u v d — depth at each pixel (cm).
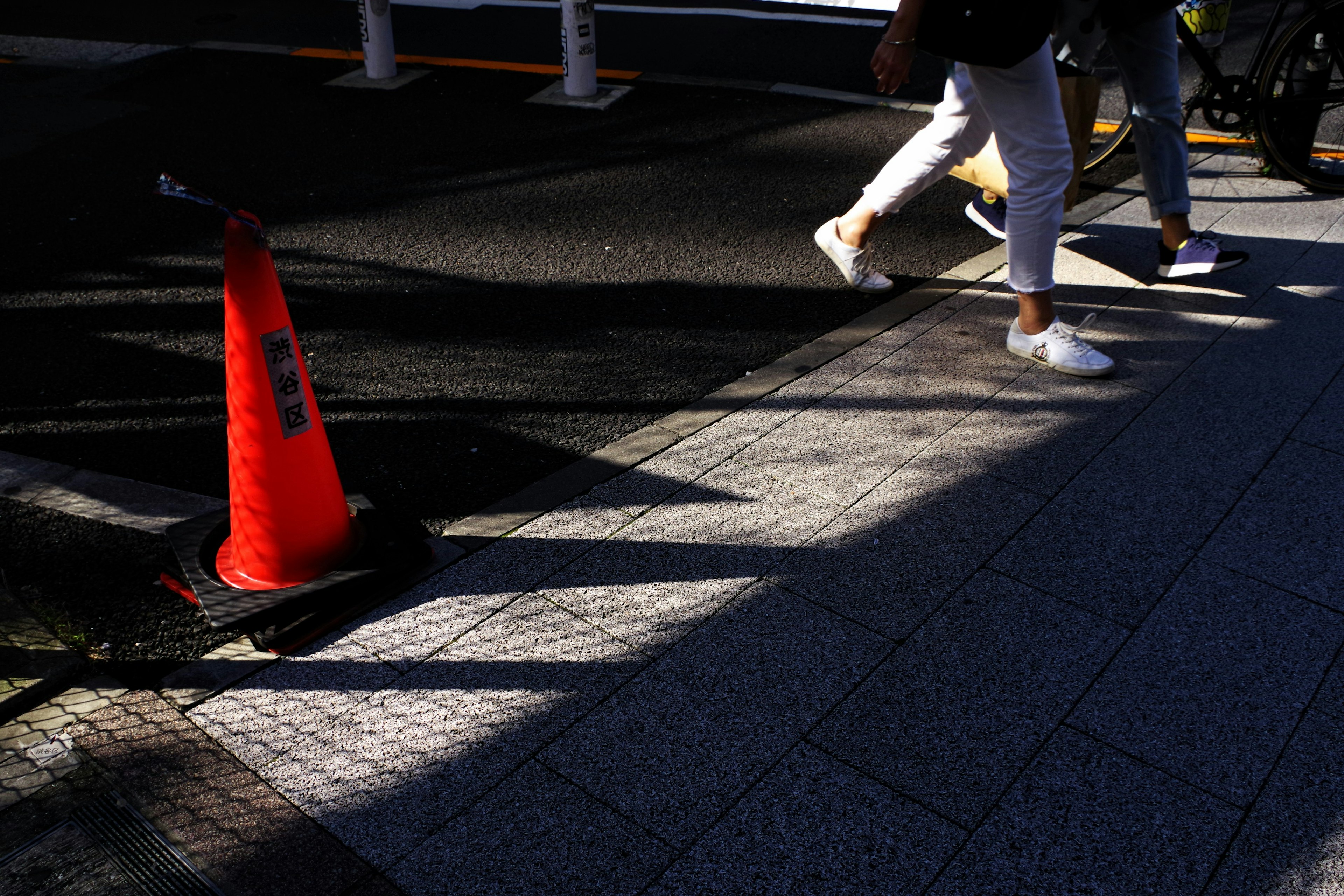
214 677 260
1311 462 332
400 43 897
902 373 394
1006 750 233
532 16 976
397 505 328
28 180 626
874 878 204
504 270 502
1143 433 350
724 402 379
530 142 671
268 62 854
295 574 284
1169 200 435
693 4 991
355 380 405
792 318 446
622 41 881
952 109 398
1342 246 485
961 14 327
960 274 480
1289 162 546
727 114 709
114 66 855
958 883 204
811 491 326
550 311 459
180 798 227
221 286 491
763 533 307
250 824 220
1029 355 397
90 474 347
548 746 237
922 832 214
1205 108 553
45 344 437
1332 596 277
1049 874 205
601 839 214
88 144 684
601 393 391
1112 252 491
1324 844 211
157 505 330
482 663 262
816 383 389
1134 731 238
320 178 621
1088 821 216
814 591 282
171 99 771
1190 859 208
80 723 247
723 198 579
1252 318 424
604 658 262
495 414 379
